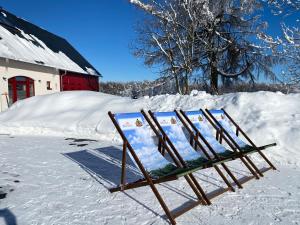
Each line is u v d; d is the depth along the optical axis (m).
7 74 15.97
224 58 19.70
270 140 7.75
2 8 22.45
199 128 6.81
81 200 4.77
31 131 11.38
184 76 17.94
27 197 4.82
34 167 6.53
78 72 22.03
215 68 19.05
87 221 4.07
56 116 11.74
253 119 8.47
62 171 6.29
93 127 10.72
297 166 7.00
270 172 6.53
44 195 4.93
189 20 17.45
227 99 9.66
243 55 19.11
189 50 17.33
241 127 8.35
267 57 17.48
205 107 9.68
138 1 17.27
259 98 9.22
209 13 17.88
